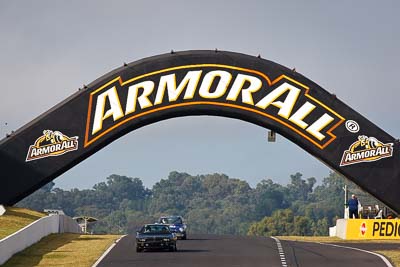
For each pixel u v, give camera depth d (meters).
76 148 68.06
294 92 68.12
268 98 68.00
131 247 55.59
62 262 46.59
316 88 68.12
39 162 67.94
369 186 67.62
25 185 67.88
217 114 68.25
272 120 67.88
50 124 68.19
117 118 68.12
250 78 68.19
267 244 58.94
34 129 68.12
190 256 49.56
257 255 50.19
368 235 66.44
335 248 55.59
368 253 51.62
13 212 67.31
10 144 67.88
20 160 67.88
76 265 45.25
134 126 68.25
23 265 45.09
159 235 52.19
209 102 67.94
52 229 64.75
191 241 62.41
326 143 67.69
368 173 67.62
